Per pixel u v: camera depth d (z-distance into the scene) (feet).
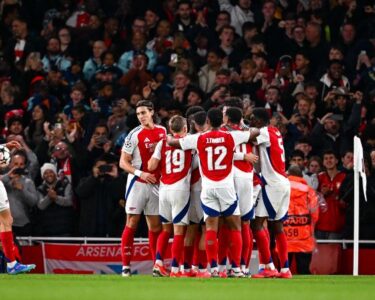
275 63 250.37
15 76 253.85
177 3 266.98
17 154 204.13
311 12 257.14
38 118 230.27
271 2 257.14
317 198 188.14
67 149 211.00
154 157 163.63
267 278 159.43
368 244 200.54
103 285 133.18
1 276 160.56
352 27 249.75
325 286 134.62
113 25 262.06
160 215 165.27
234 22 263.29
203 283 139.13
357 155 184.55
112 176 206.08
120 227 206.59
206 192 159.22
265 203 163.32
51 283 137.59
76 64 254.47
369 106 224.53
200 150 159.63
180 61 239.50
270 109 227.81
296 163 202.80
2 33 270.46
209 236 160.25
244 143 161.89
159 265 165.37
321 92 235.61
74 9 275.39
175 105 219.41
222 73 234.99
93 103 235.40
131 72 243.19
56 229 207.00
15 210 203.72
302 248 184.44
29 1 276.82
